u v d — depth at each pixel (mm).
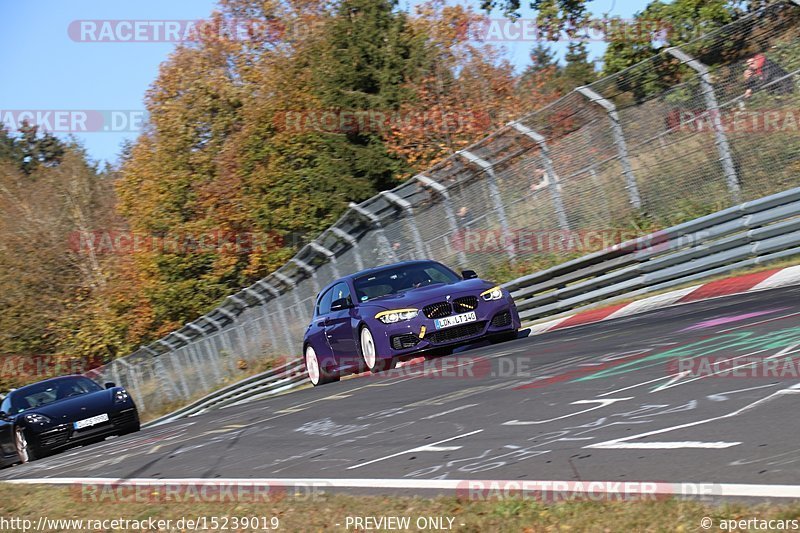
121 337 108000
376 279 32688
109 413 36844
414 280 32219
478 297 29859
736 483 10148
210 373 67875
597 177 38188
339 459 16594
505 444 14766
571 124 38812
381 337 29500
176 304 95438
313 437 20062
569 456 13047
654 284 34875
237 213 92188
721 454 11492
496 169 41969
